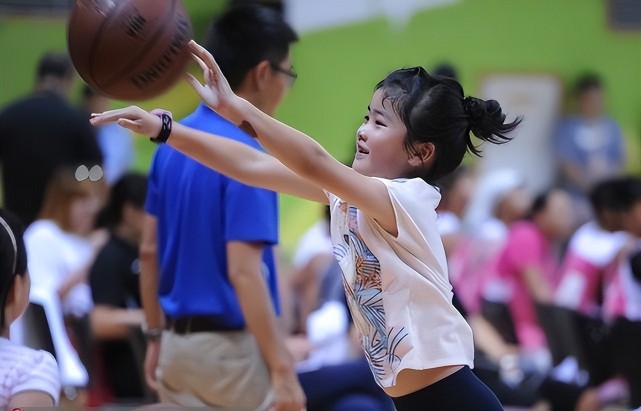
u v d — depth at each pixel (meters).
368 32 14.30
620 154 14.79
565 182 14.67
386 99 4.35
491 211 11.98
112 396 7.55
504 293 10.37
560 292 9.73
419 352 4.20
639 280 8.62
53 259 7.99
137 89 4.20
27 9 13.36
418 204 4.17
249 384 5.41
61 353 6.84
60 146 9.98
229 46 5.37
